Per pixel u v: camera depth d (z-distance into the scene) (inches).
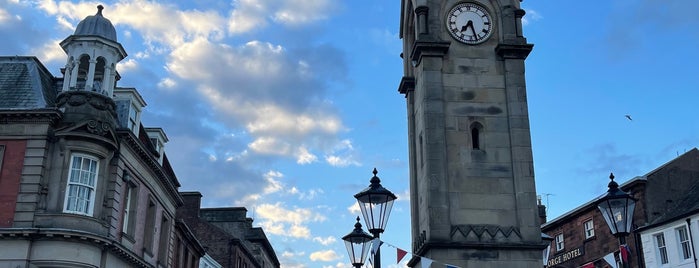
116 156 1279.5
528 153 991.6
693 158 1649.9
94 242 1172.5
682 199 1568.7
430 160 974.4
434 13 1057.5
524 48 1039.0
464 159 987.3
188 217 2273.6
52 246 1133.1
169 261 1631.4
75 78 1282.0
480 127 1010.7
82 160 1219.9
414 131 1123.9
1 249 1120.8
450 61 1037.2
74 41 1294.3
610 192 680.4
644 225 1545.3
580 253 1749.5
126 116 1380.4
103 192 1232.8
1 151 1186.6
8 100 1252.5
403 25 1213.7
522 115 1011.9
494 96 1025.5
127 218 1357.0
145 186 1455.5
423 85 1022.4
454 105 1014.4
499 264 930.7
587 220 1747.0
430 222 943.7
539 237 947.3
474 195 969.5
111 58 1321.4
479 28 1061.1
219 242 2267.5
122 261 1296.8
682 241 1464.1
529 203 963.3
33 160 1179.3
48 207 1165.7
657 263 1502.2
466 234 942.4
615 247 1611.7
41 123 1201.4
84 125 1208.8
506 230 950.4
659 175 1605.6
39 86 1290.6
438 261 903.1
